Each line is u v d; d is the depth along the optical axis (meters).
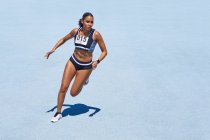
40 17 18.00
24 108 7.89
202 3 22.41
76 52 6.99
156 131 6.94
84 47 6.85
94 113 7.66
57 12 19.30
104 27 15.98
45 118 7.41
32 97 8.50
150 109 7.91
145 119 7.43
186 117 7.55
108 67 10.81
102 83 9.48
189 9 20.50
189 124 7.24
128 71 10.46
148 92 8.88
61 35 14.50
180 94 8.78
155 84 9.44
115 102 8.27
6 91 8.87
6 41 13.62
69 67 7.04
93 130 6.93
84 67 7.02
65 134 6.76
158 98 8.52
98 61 6.95
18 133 6.80
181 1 23.25
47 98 8.43
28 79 9.73
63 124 7.15
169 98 8.53
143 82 9.58
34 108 7.89
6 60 11.43
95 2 22.56
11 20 17.27
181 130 6.99
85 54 6.92
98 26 16.17
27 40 13.77
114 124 7.19
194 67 10.85
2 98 8.43
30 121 7.28
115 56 11.91
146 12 19.64
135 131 6.92
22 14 18.70
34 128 6.99
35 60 11.42
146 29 15.71
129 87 9.21
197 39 14.06
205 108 8.00
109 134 6.79
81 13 19.00
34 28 15.69
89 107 7.97
